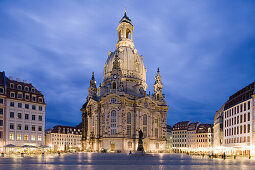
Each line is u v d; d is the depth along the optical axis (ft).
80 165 126.82
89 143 455.22
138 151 273.95
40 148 327.47
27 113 323.78
